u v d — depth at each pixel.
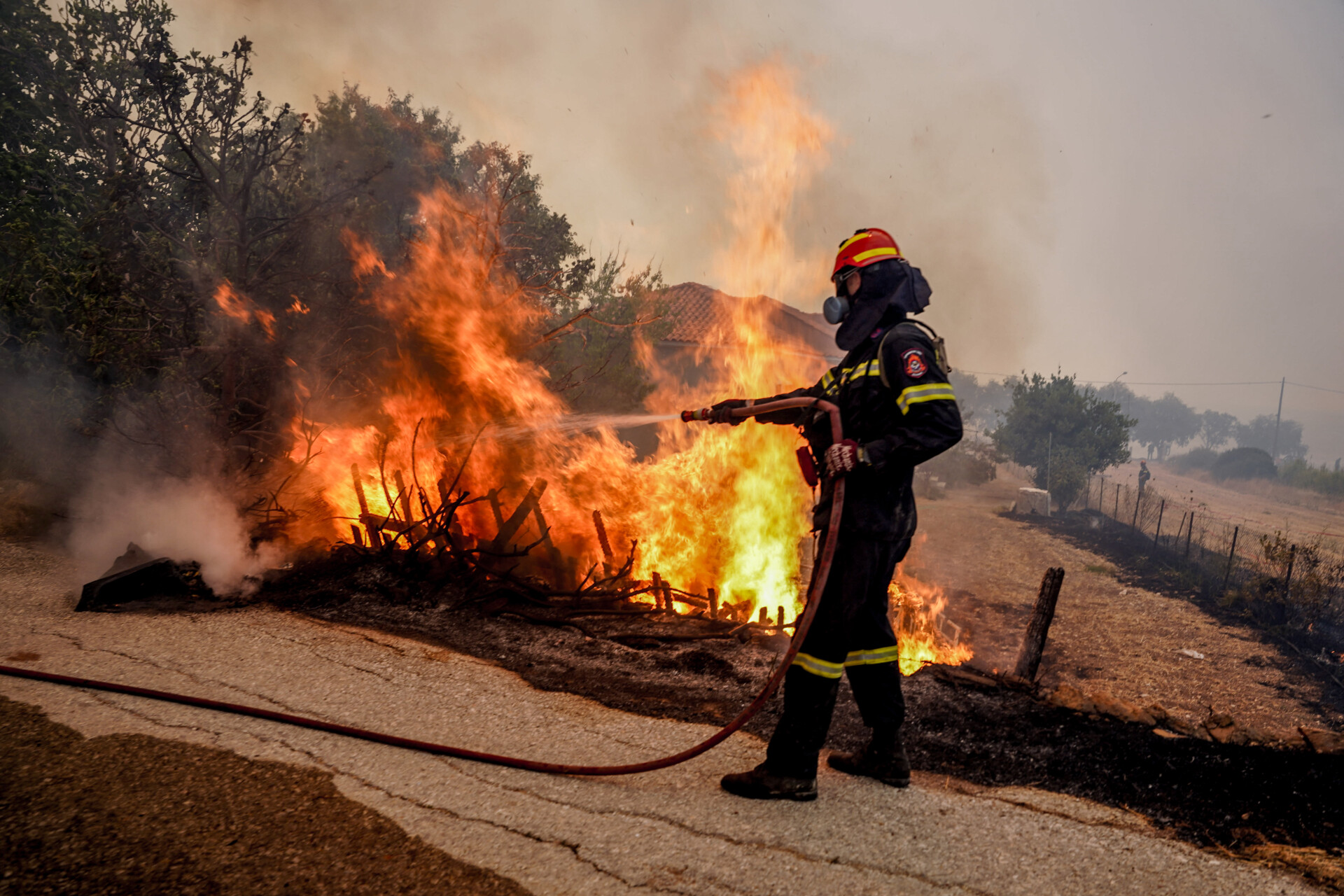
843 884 2.19
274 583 5.05
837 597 2.64
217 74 6.72
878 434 2.66
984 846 2.42
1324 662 8.37
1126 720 3.41
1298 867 2.33
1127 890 2.21
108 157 9.20
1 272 7.69
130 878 2.04
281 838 2.27
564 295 10.38
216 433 6.68
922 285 2.82
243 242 6.87
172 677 3.48
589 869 2.22
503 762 2.82
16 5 9.50
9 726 2.83
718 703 3.54
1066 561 14.14
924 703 3.54
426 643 4.18
